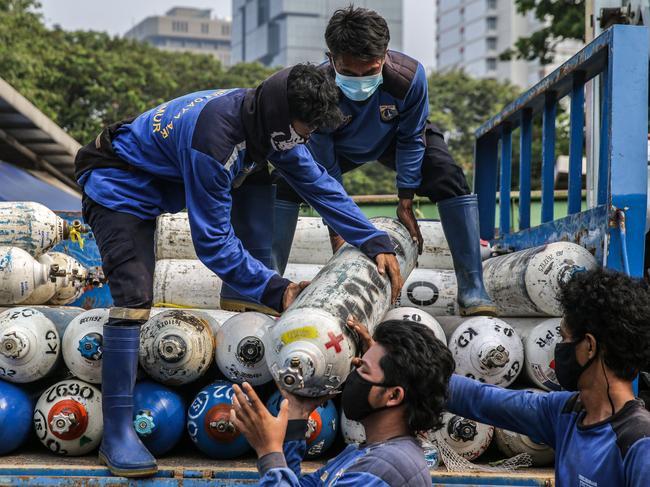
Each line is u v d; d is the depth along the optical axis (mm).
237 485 2832
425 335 2008
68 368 3213
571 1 8711
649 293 1995
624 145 3197
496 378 3311
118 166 3072
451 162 3695
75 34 29312
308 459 3264
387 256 2975
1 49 21750
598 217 3357
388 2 120938
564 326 2090
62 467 2848
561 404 2203
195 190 2855
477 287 3645
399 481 1874
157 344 3127
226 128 2822
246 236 3441
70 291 3906
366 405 1985
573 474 2031
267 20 138750
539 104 4582
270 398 3219
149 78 28641
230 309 3410
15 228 3555
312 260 4477
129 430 2934
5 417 3088
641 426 1917
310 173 3035
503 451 3299
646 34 3227
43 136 10609
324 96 2744
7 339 3094
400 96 3330
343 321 2678
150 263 3078
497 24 102625
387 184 29766
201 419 3111
